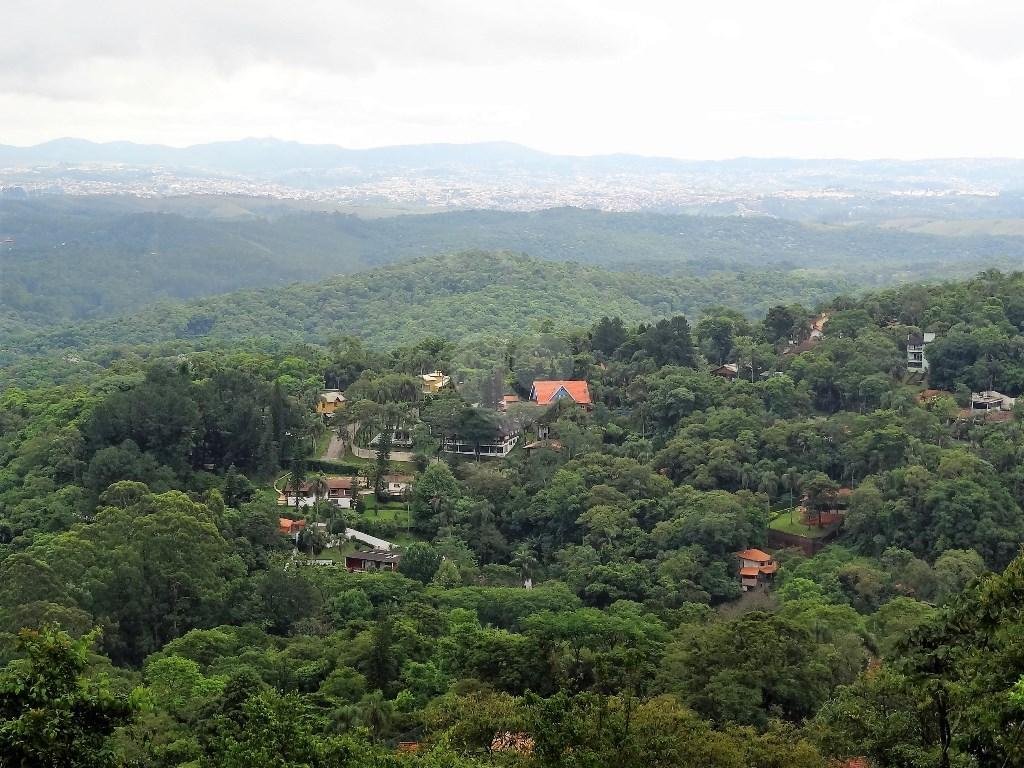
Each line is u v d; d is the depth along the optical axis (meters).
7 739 50.09
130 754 78.44
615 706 75.31
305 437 187.62
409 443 188.50
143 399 172.38
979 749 61.00
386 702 98.62
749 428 179.62
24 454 176.62
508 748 78.69
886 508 152.00
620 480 165.62
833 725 76.12
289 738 67.62
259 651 112.44
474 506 163.38
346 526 161.25
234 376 190.38
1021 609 62.44
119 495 150.75
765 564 149.38
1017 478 156.12
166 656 109.75
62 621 108.56
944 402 184.88
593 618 121.50
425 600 133.12
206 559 129.62
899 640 69.88
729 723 84.44
